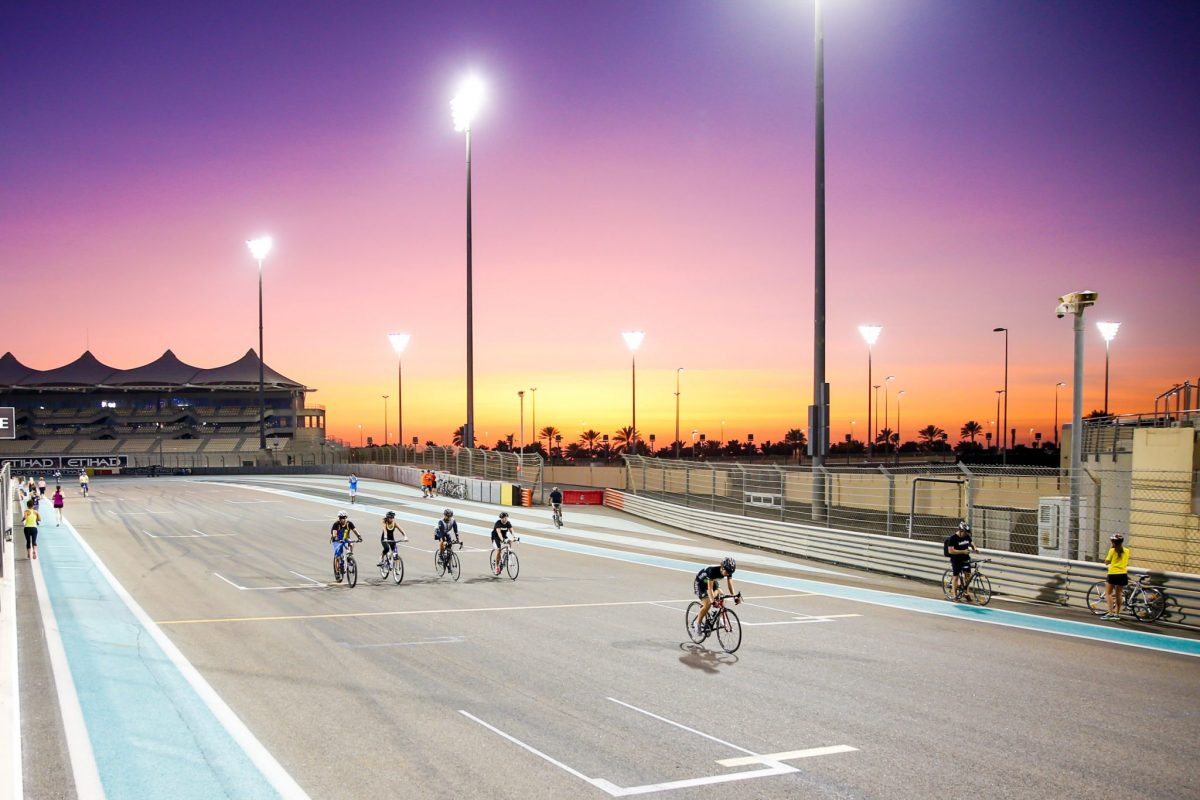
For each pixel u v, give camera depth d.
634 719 9.85
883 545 23.50
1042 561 18.94
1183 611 16.17
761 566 25.03
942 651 13.70
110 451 105.50
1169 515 19.19
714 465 33.84
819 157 25.80
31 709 10.23
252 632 14.95
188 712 10.09
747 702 10.59
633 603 18.30
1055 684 11.63
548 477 60.44
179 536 32.59
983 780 8.05
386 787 7.81
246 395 113.94
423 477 54.25
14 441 105.88
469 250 40.47
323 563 25.17
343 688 11.16
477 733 9.33
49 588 19.84
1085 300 19.25
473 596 19.19
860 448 116.00
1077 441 19.36
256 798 7.58
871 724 9.74
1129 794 7.74
